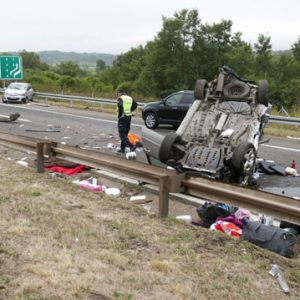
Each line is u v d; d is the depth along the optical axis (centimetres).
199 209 648
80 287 375
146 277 404
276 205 502
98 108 2767
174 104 1822
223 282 405
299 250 549
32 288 368
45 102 3206
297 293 397
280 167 966
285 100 6378
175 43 6222
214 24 6375
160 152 830
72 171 888
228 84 955
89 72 11938
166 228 544
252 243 521
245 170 796
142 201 720
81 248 459
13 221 526
